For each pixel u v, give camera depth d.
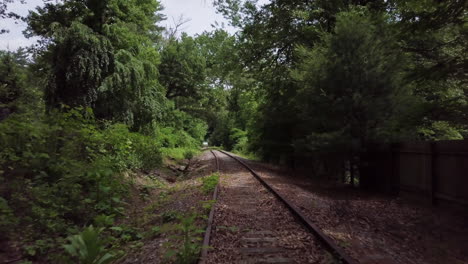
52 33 11.62
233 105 41.56
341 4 12.92
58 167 6.55
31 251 4.36
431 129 10.18
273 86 17.31
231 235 5.38
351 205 7.71
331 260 4.07
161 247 4.95
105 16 13.85
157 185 11.86
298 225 5.82
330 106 9.55
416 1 6.62
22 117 6.96
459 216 6.39
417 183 8.12
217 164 20.06
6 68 11.64
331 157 10.14
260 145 19.25
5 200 4.96
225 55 20.00
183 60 28.61
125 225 6.51
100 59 11.80
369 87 8.99
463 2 6.27
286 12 15.15
